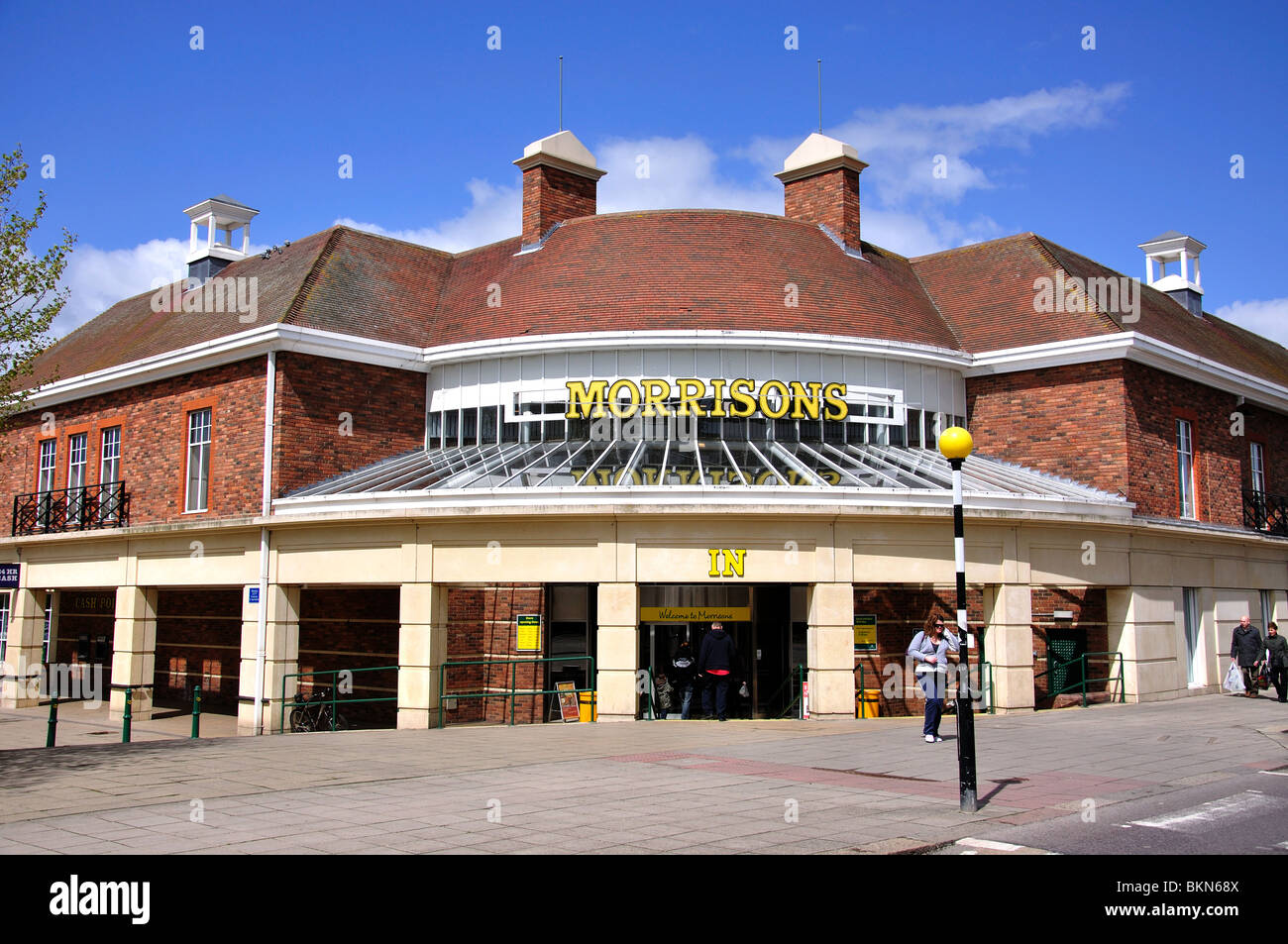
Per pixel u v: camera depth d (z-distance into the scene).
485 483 20.81
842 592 19.75
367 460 24.02
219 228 34.41
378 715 23.75
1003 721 19.19
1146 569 23.91
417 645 20.00
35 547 28.80
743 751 15.13
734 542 19.56
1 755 15.52
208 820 10.09
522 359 24.22
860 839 9.22
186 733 22.62
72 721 25.09
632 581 19.45
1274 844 9.20
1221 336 34.41
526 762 14.12
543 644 23.05
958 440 11.13
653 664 22.69
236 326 25.17
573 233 28.09
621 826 9.75
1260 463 30.59
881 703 22.83
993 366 25.53
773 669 22.95
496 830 9.59
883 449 24.14
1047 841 9.24
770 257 26.77
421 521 20.19
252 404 23.09
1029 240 29.20
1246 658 24.66
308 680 24.52
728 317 24.17
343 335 23.33
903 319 26.48
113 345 30.89
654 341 23.31
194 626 28.47
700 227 27.45
